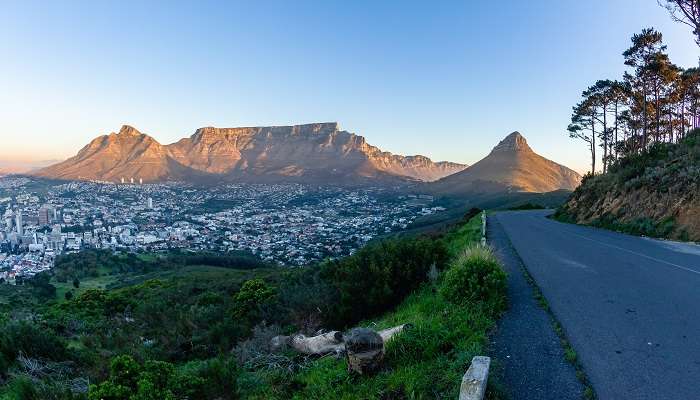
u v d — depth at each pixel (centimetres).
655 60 3497
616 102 4662
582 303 724
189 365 862
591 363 479
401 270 959
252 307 1277
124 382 520
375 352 516
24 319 1020
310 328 999
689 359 484
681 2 2250
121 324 1291
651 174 2133
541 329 595
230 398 569
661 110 4406
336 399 487
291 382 591
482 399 381
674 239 1559
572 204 3169
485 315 648
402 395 446
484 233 1784
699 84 4222
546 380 443
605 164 5125
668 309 681
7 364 751
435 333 565
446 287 745
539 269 1041
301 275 1490
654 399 396
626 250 1336
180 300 1983
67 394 570
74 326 1284
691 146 2220
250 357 807
